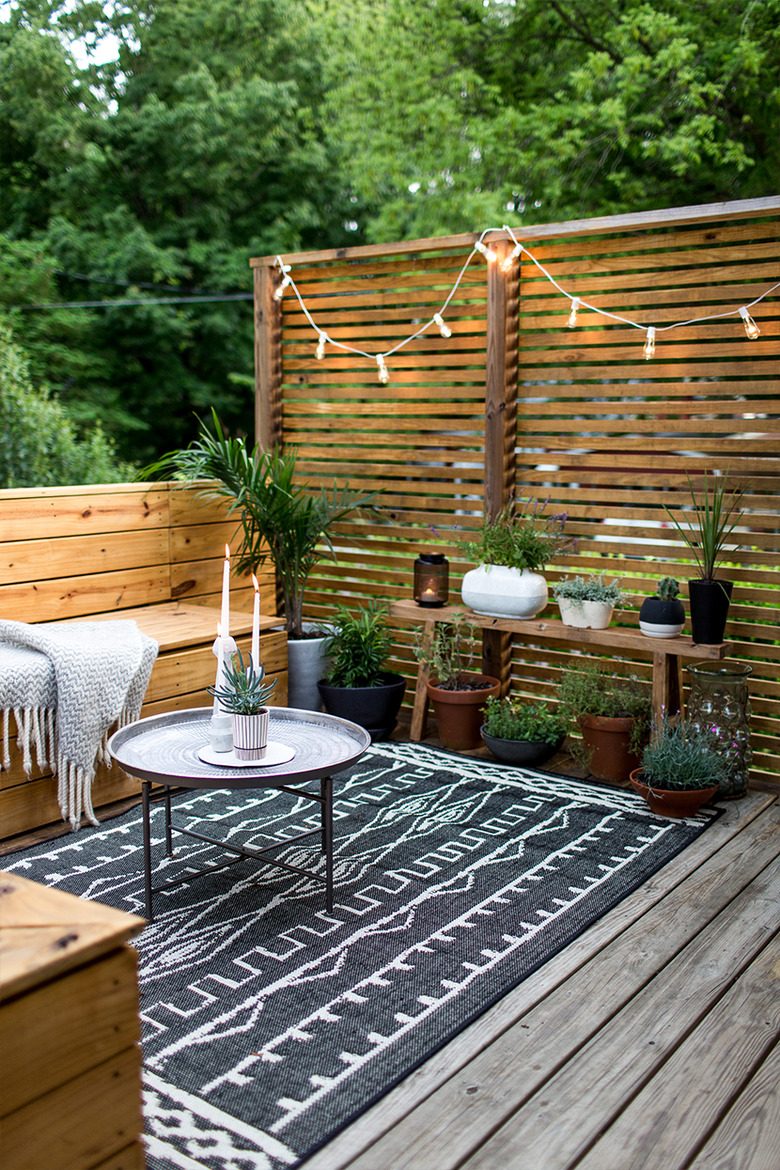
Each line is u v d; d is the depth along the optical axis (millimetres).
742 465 4227
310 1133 1992
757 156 8734
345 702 4605
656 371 4434
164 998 2496
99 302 11906
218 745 2998
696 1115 2074
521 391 4785
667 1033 2367
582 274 4566
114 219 11875
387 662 5340
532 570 4590
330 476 5570
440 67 9531
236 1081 2158
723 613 3994
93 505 4562
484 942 2791
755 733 4418
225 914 2955
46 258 11820
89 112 12281
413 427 5199
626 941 2816
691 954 2748
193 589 5164
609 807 3877
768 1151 1972
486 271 4844
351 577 5480
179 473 5121
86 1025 1515
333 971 2629
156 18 12523
